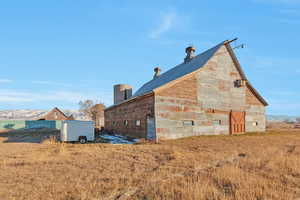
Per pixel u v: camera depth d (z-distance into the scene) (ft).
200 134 68.95
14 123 167.22
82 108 251.60
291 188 18.17
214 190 17.53
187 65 86.89
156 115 60.49
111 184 20.24
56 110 196.54
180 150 40.01
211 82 74.33
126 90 115.44
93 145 51.88
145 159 32.12
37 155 36.14
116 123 92.58
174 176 22.66
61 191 18.63
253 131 85.35
